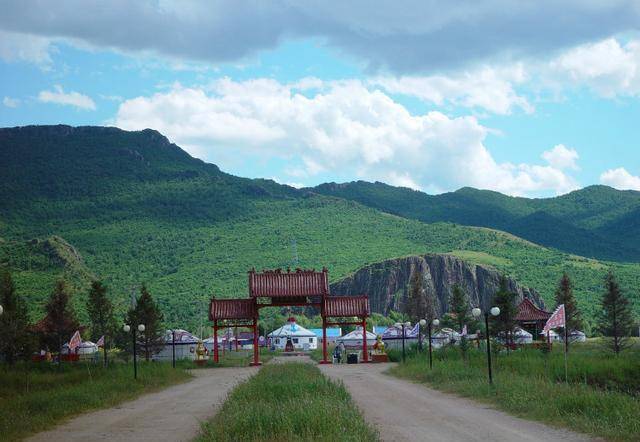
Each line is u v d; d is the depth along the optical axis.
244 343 146.62
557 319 32.94
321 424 18.38
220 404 30.39
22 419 24.78
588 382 32.75
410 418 24.22
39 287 162.75
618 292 68.19
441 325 90.50
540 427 21.47
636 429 19.19
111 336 79.44
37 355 77.00
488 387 31.14
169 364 66.12
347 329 158.88
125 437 21.61
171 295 196.50
